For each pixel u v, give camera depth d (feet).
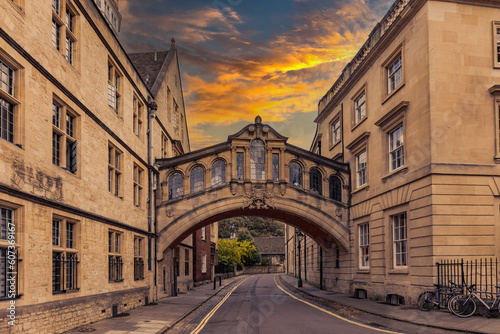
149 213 68.49
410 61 54.95
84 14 43.27
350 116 78.38
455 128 49.52
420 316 42.73
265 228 297.12
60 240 37.42
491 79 50.80
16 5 30.55
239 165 75.00
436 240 47.96
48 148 34.53
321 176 76.74
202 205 72.95
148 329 38.81
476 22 51.47
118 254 52.24
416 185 52.16
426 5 51.13
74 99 39.70
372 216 66.18
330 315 48.44
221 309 57.52
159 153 76.54
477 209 48.65
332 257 86.07
